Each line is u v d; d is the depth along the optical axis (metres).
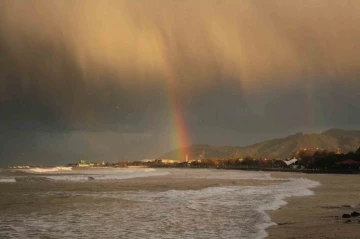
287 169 191.50
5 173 120.19
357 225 21.52
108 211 28.52
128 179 88.12
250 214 26.53
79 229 20.83
